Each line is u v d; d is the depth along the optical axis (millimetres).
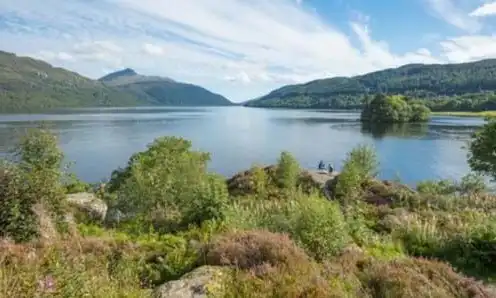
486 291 6074
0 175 8375
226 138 62781
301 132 72812
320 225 7781
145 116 130250
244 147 52094
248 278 5324
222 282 5246
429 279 6082
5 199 8031
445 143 55031
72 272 4352
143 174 14195
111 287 4855
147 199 13070
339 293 5074
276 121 107000
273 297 4953
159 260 6711
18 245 6258
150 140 57375
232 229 8086
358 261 7012
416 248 9586
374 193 17562
